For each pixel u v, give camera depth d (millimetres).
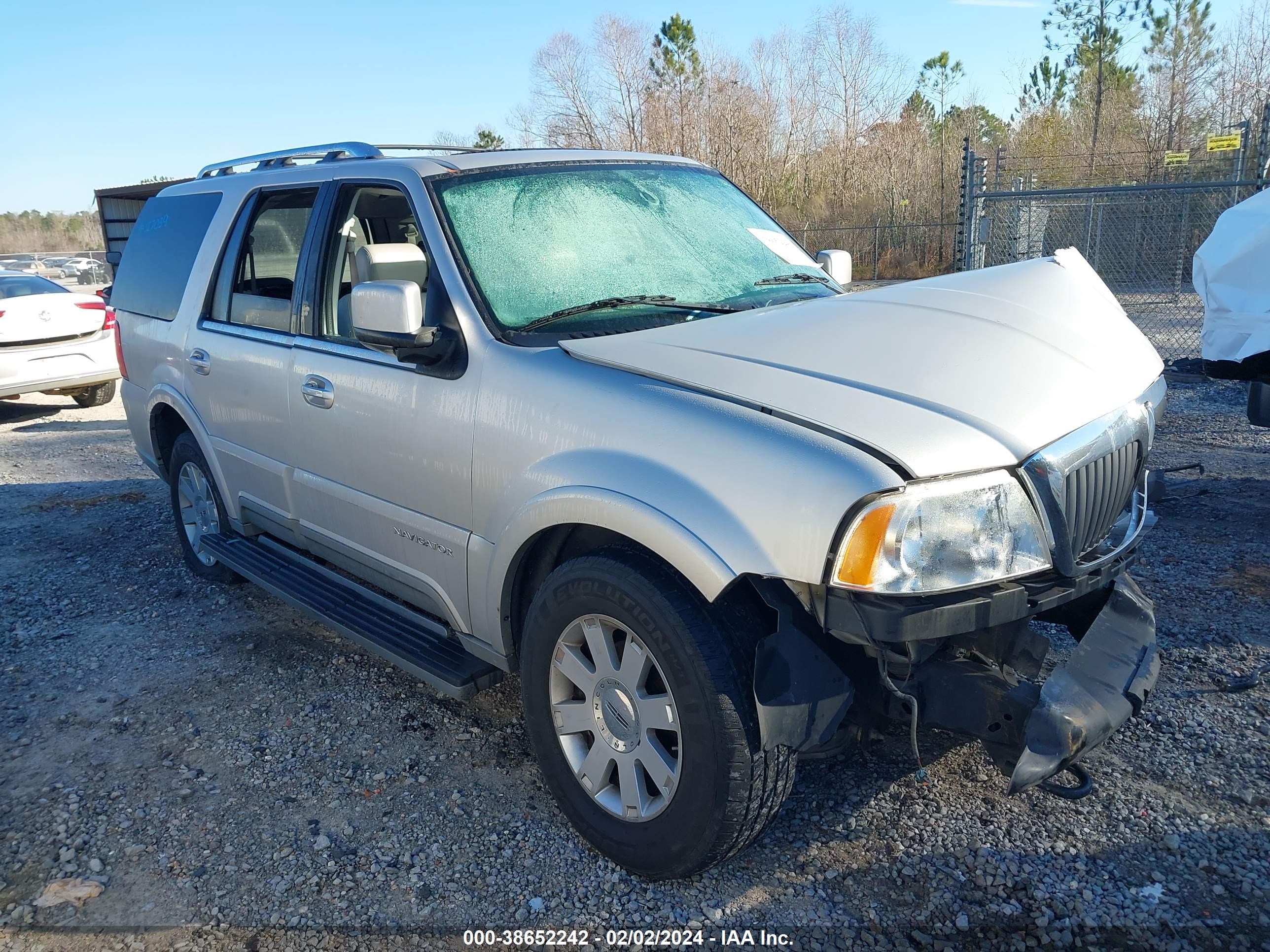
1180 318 13320
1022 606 2338
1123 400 2754
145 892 2779
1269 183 9469
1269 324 5262
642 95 40375
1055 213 18766
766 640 2346
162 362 4902
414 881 2783
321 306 3760
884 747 3291
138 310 5230
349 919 2639
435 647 3402
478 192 3393
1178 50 32656
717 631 2420
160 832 3062
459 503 3092
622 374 2711
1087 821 2863
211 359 4410
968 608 2254
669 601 2441
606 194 3641
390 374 3301
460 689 3141
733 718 2383
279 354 3906
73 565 5715
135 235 5457
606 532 2795
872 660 2484
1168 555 4812
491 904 2678
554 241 3373
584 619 2717
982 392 2488
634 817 2684
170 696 3990
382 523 3479
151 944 2578
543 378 2820
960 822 2889
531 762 3381
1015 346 2723
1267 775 3033
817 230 30422
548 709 2871
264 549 4582
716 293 3434
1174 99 32312
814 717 2346
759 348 2678
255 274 4305
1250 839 2756
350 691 3969
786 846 2834
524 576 3039
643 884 2727
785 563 2258
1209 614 4133
